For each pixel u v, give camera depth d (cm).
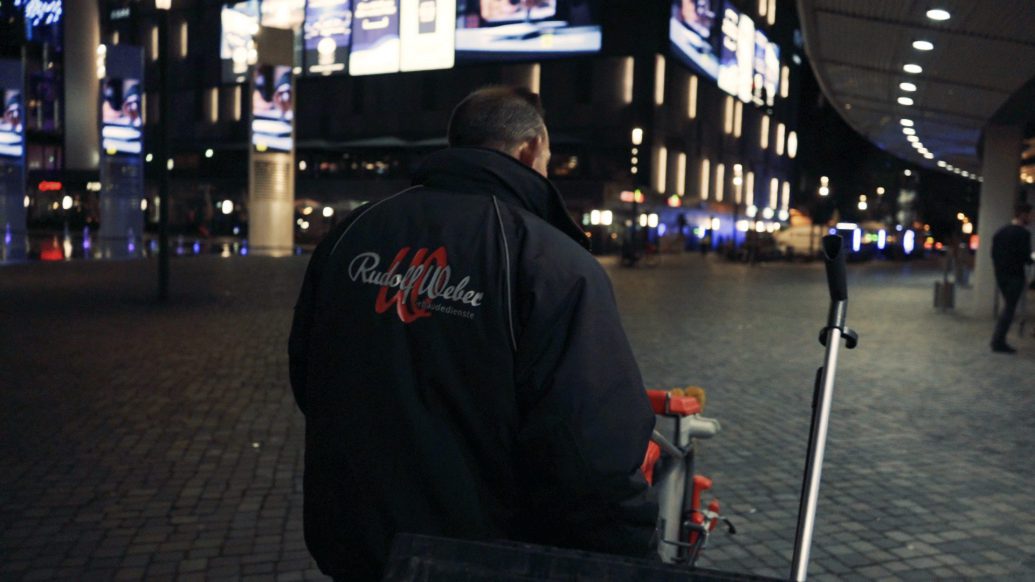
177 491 489
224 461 548
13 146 2689
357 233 172
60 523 435
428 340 155
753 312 1538
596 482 144
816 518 459
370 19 5397
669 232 5116
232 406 701
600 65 4844
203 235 5116
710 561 406
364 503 154
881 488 511
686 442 315
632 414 149
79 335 1074
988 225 1477
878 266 3884
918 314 1555
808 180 7494
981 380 864
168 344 1020
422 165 180
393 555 115
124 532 425
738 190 6184
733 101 6059
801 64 7588
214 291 1688
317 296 172
